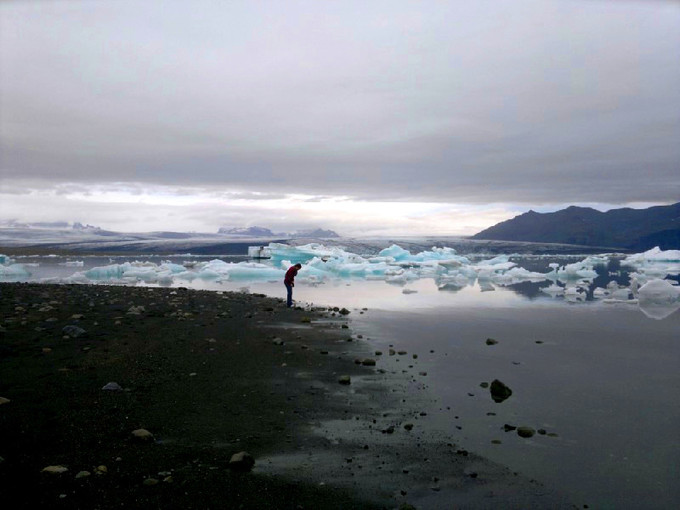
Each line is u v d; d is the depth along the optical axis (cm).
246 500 423
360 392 758
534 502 443
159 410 642
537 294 2580
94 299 1783
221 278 4075
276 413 651
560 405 720
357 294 2550
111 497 416
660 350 1127
